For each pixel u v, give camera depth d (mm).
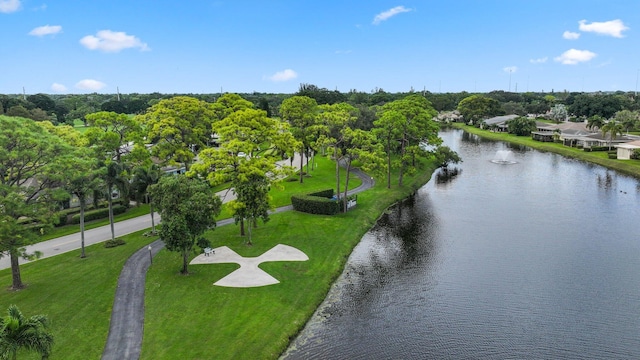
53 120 155750
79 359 31391
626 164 108812
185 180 45625
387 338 36062
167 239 43531
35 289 42156
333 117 76000
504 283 45812
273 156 68625
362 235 61594
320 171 101500
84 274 45594
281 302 40781
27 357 31156
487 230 62844
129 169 60688
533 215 69938
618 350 34281
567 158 127688
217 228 60938
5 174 42906
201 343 33750
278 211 69688
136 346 33094
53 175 42500
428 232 62500
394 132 86500
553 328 37406
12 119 41562
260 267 47938
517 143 160750
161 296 40906
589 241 57688
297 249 53781
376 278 47719
